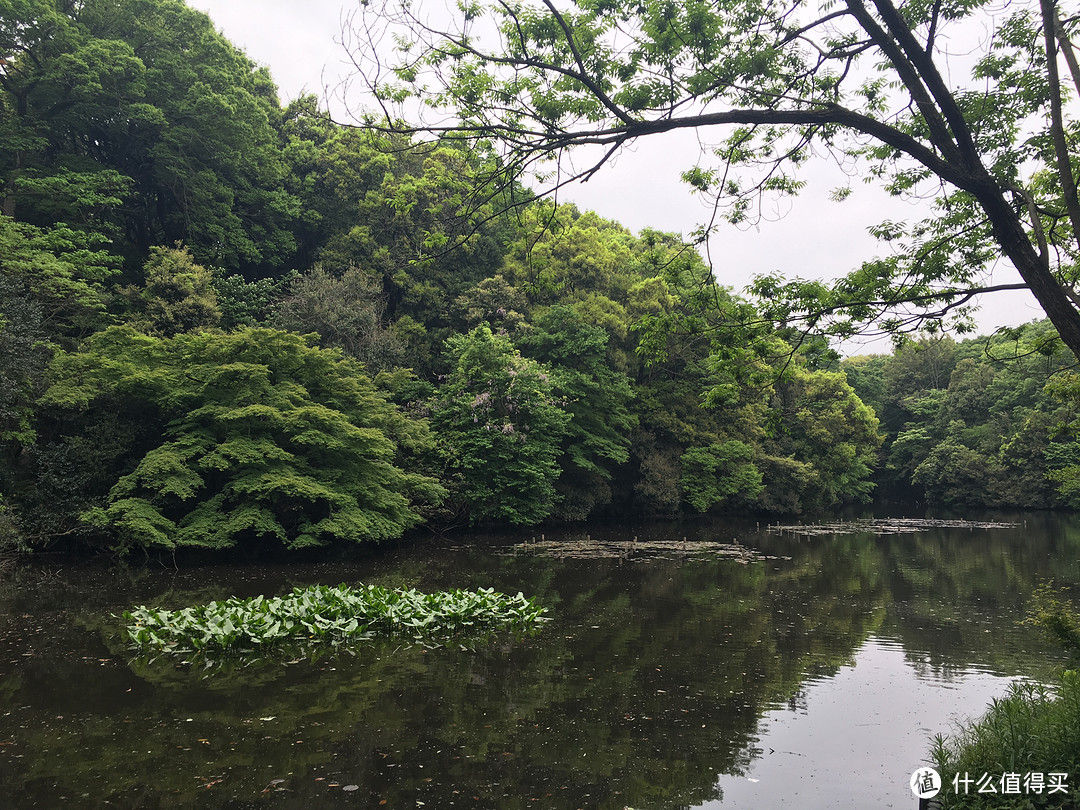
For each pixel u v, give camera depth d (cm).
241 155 2969
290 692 895
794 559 2288
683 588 1720
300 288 2680
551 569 1966
